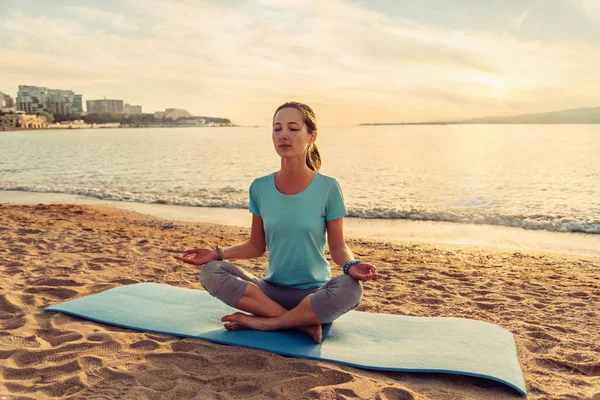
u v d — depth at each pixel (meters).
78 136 109.88
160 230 9.39
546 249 8.36
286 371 2.77
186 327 3.41
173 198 14.72
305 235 3.23
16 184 18.33
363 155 38.12
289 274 3.35
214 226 10.05
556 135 78.38
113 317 3.57
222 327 3.43
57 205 12.42
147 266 5.57
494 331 3.45
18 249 6.14
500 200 14.64
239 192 16.73
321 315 3.08
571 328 3.77
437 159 33.06
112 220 10.54
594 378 2.87
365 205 13.46
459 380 2.78
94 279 4.89
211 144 61.94
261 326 3.29
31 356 2.93
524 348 3.33
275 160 33.78
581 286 5.44
